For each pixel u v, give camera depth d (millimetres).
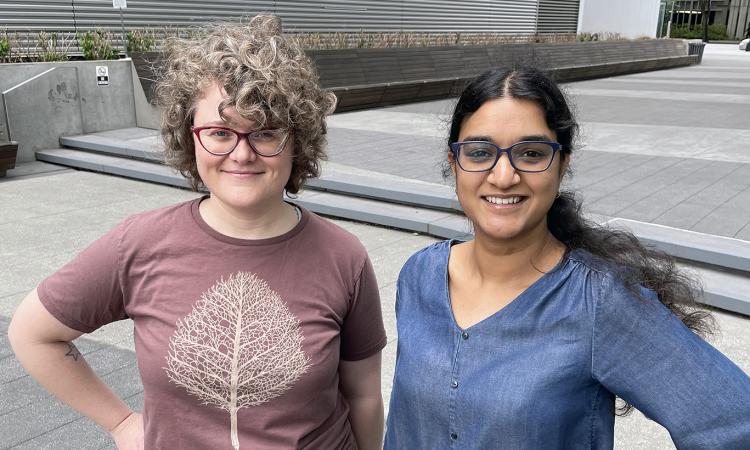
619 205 5793
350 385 1714
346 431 1640
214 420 1438
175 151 1518
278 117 1357
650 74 21578
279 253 1462
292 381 1429
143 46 11016
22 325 1465
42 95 9469
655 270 1319
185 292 1422
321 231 1533
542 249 1376
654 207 5723
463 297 1438
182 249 1438
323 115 1515
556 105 1318
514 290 1366
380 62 13836
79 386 1542
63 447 2826
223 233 1457
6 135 9125
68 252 5430
